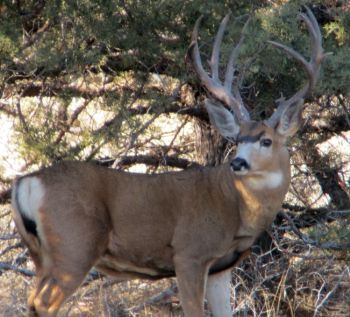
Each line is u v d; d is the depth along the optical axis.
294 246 28.41
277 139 22.75
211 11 26.00
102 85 28.41
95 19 26.12
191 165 29.98
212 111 23.67
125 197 22.94
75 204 22.34
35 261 22.89
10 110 29.33
